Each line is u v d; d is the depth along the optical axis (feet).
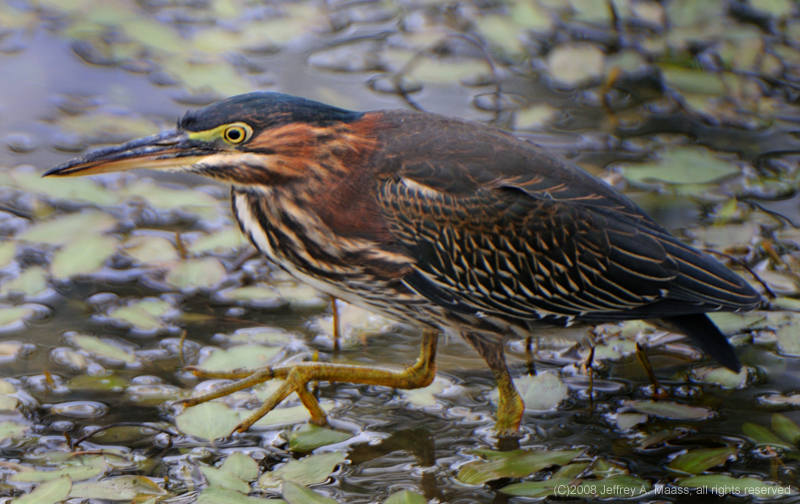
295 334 32.71
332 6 53.88
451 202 27.02
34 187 38.09
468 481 26.03
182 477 26.18
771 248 37.04
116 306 33.40
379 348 32.45
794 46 51.78
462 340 31.55
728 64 49.78
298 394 28.14
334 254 27.25
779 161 43.24
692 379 31.50
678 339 33.45
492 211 27.14
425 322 28.89
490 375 31.55
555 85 48.57
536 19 51.26
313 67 48.52
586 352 32.86
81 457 26.53
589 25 53.26
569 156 42.96
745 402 30.35
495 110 45.88
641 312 28.58
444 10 53.93
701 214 39.70
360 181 26.76
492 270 27.66
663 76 49.26
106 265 35.65
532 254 27.61
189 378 30.32
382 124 27.50
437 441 28.27
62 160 40.57
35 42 49.06
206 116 26.03
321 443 27.73
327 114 26.55
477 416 29.48
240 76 46.65
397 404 29.89
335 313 32.27
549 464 26.37
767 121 46.09
